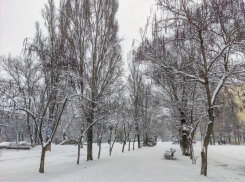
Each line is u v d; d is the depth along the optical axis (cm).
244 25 913
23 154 2164
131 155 2064
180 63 1170
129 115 2553
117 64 1744
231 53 1040
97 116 1516
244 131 5262
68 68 1215
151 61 1099
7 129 3153
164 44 1020
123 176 977
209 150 3012
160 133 5409
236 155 2303
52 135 1161
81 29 1584
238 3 895
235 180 1006
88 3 1645
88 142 1644
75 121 1898
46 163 1570
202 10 942
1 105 1041
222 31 1018
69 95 1184
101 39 1700
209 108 1028
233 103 1312
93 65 1599
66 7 1497
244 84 1081
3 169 1276
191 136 1466
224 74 1006
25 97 1127
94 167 1220
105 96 1631
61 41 1242
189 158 1769
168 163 1432
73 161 1636
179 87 1627
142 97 3062
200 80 1042
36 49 1138
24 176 995
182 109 1628
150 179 906
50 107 1559
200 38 991
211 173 1118
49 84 1205
